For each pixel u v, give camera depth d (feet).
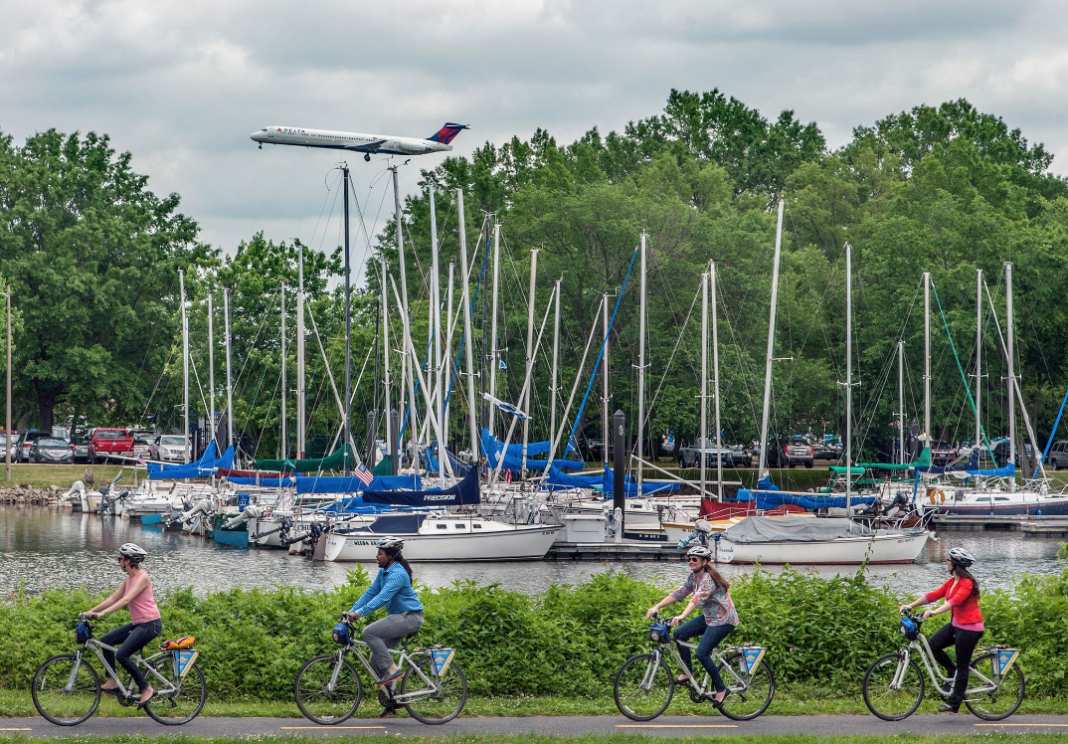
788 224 328.08
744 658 54.03
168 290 325.62
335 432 267.80
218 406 274.77
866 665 58.54
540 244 280.31
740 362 249.14
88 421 336.29
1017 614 61.57
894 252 275.80
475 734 48.91
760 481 189.47
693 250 276.62
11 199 313.94
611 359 264.11
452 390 219.41
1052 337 270.26
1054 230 272.51
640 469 196.44
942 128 423.23
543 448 193.98
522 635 57.88
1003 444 269.23
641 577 140.56
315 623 57.72
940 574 147.64
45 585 130.11
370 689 53.67
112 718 51.52
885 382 265.54
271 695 55.21
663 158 334.65
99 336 316.40
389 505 159.53
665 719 53.31
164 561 156.35
